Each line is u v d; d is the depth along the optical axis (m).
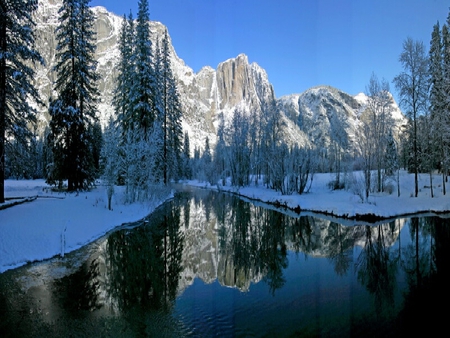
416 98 22.98
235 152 42.16
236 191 39.09
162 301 7.58
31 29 16.14
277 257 12.05
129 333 5.98
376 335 5.84
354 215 19.97
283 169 29.73
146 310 7.05
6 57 14.34
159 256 11.52
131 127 23.67
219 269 10.33
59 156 19.91
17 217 12.62
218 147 52.81
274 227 17.83
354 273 10.00
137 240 13.24
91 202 17.48
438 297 7.76
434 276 9.62
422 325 6.24
